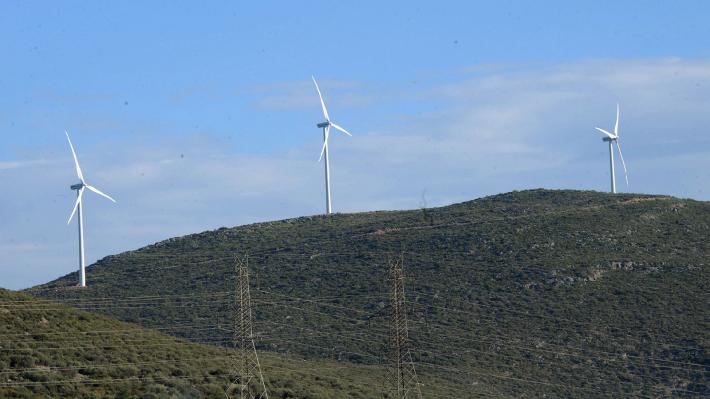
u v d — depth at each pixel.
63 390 128.00
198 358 152.00
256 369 146.62
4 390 124.19
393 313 135.88
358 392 153.12
